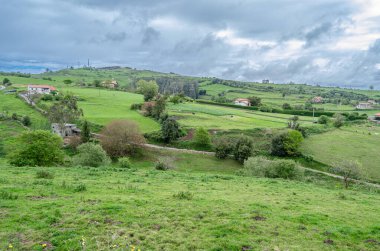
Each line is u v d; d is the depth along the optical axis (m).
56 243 12.91
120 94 165.62
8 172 29.06
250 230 15.05
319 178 65.69
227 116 119.44
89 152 46.41
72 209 16.55
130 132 79.19
